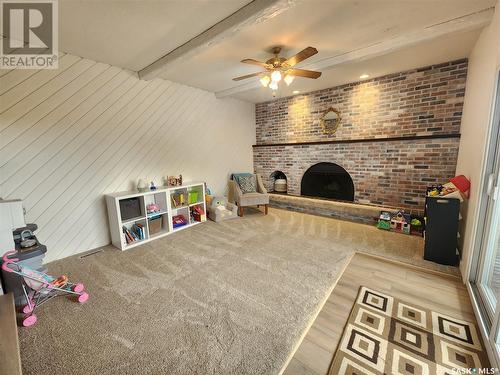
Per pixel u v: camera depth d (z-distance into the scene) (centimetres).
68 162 267
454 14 198
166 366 134
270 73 259
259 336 154
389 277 222
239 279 219
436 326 161
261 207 492
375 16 198
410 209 344
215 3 178
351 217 392
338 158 418
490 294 175
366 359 137
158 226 339
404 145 345
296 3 166
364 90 377
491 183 179
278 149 505
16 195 236
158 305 185
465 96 290
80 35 221
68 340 153
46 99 247
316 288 204
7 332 124
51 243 261
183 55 247
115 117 304
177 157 387
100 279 223
